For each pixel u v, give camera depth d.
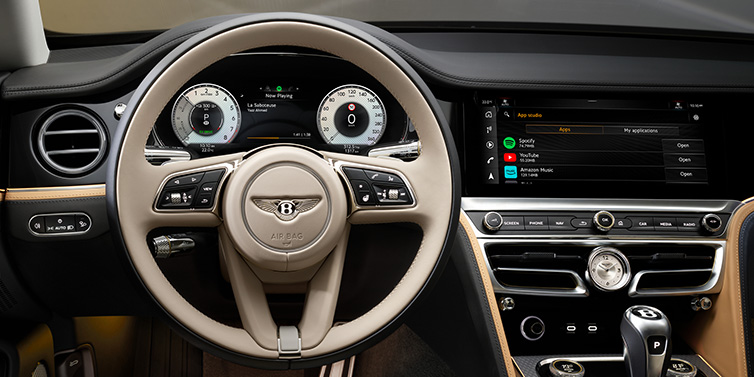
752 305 1.40
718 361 1.20
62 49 1.30
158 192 0.88
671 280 1.19
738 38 1.45
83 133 1.04
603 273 1.15
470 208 1.14
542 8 1.42
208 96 1.08
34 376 1.13
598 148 1.21
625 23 1.46
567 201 1.17
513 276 1.14
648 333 1.03
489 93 1.19
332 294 0.93
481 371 1.17
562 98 1.21
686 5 1.47
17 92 1.03
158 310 0.86
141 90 0.87
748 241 1.21
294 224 0.88
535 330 1.17
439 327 1.28
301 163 0.89
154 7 1.37
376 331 0.92
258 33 0.90
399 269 1.13
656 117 1.23
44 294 1.11
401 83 0.94
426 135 0.95
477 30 1.38
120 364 1.53
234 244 0.88
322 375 1.64
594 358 1.17
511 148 1.18
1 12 1.01
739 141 1.25
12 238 1.03
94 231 1.02
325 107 1.11
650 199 1.20
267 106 1.10
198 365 1.66
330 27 0.91
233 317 1.21
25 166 1.03
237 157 0.91
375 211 0.93
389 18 1.41
